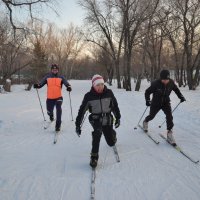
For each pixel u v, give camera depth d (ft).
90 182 16.06
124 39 99.81
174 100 54.95
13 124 31.99
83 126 30.78
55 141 24.14
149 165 18.52
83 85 134.62
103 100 18.25
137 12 94.48
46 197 14.43
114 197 14.35
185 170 17.61
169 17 98.17
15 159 19.95
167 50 152.56
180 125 30.35
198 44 118.01
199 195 14.47
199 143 23.31
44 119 33.83
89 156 20.53
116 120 19.04
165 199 14.08
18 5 49.52
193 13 95.40
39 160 19.71
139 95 69.46
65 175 17.07
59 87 29.04
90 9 102.63
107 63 150.82
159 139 24.59
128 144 23.25
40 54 125.70
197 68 98.48
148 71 179.11
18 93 87.61
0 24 70.79
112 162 19.15
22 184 15.89
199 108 42.09
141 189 15.16
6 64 114.83
